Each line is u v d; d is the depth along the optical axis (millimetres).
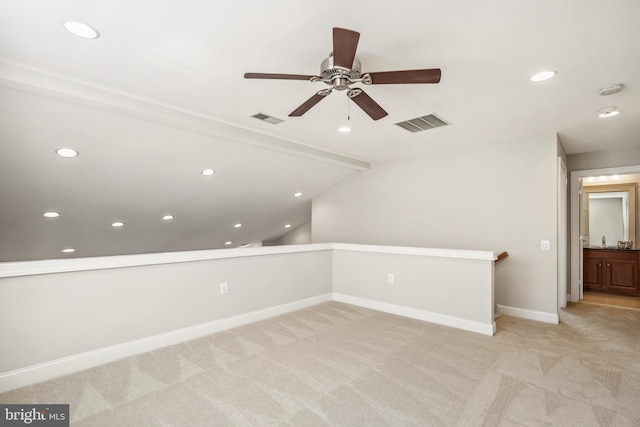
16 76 2238
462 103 2961
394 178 5273
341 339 3254
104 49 2045
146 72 2355
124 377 2461
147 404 2104
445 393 2254
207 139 3609
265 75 1903
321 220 6301
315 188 6004
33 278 2404
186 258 3225
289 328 3578
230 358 2803
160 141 3404
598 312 4395
